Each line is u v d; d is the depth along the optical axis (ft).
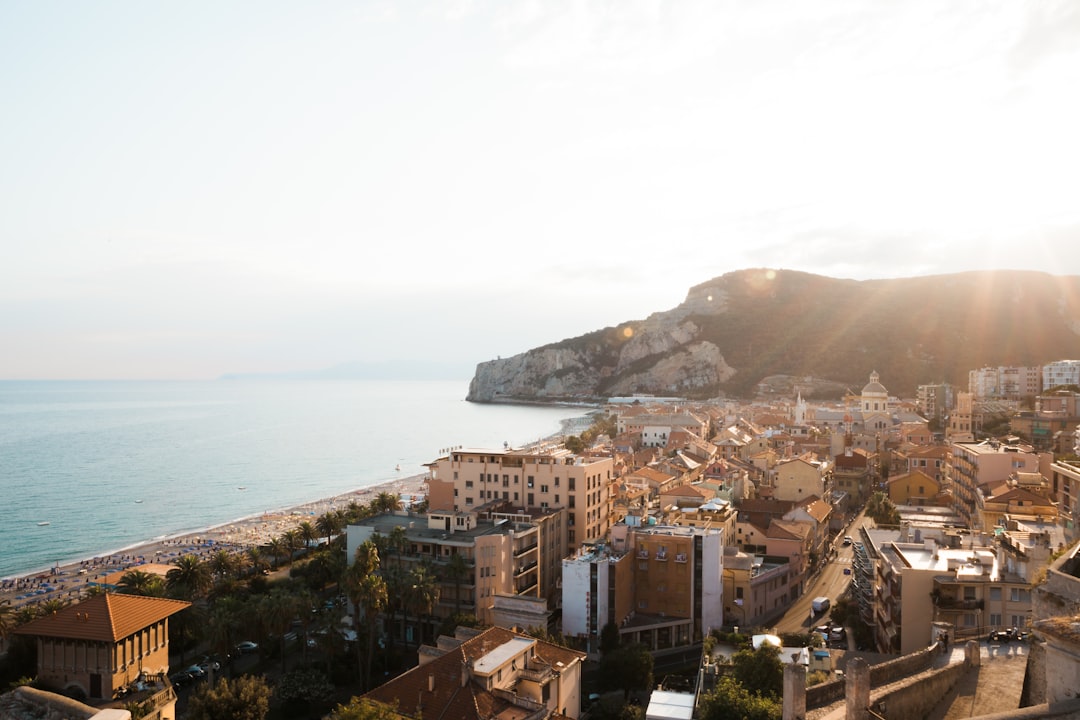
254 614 349.82
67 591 547.08
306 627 365.81
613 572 387.34
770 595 430.20
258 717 253.44
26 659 323.57
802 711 142.72
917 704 154.20
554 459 512.22
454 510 512.63
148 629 264.31
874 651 338.95
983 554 305.73
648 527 432.66
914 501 646.33
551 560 474.49
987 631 268.21
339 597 423.64
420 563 399.85
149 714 228.84
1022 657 197.26
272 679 353.10
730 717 214.28
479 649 258.78
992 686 172.76
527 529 437.99
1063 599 114.73
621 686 321.52
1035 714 84.38
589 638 377.09
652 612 410.72
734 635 327.47
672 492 560.61
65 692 251.60
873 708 137.28
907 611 293.23
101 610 258.98
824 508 567.59
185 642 380.99
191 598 426.92
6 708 161.07
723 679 243.19
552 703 265.34
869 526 510.99
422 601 356.59
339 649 349.61
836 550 565.53
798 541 467.11
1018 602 279.90
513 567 415.85
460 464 532.32
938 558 316.60
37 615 385.50
